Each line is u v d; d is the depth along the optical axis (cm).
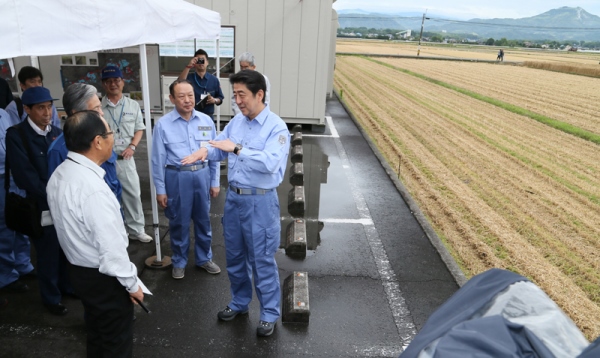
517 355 127
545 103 1864
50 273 344
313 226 563
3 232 370
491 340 132
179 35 431
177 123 382
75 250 240
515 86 2459
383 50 6500
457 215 647
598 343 127
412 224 583
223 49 1006
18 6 215
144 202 605
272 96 1045
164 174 391
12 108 433
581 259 535
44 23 232
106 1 291
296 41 1007
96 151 240
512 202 722
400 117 1416
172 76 955
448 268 469
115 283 252
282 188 696
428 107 1642
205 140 391
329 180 752
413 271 462
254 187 312
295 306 365
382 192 704
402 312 389
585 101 1950
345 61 3778
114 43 305
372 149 956
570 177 877
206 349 328
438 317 162
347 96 1778
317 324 367
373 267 466
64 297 385
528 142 1163
